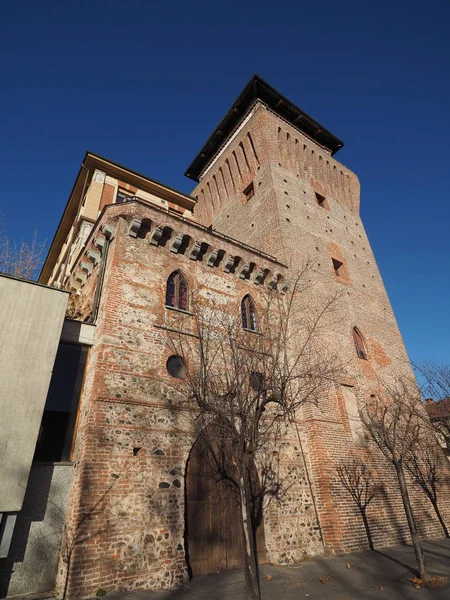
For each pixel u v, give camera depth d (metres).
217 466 12.62
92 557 9.06
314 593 9.36
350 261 25.09
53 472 10.27
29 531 9.38
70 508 9.80
